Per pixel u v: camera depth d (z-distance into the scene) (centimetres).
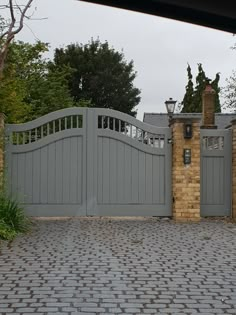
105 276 618
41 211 1145
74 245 825
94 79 3731
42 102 2036
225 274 635
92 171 1156
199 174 1150
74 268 659
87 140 1156
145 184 1169
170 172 1173
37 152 1148
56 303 509
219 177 1200
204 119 2191
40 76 2119
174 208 1151
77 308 495
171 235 939
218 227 1052
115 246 819
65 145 1153
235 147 1179
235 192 1173
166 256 742
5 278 604
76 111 1152
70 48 3797
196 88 3588
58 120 1155
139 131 1171
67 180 1153
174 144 1151
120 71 3941
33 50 1881
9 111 1344
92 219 1168
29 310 486
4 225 904
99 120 1171
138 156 1169
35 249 788
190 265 684
